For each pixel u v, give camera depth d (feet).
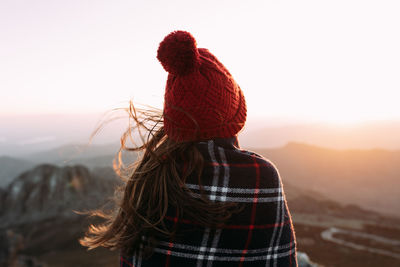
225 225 2.77
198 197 2.81
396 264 101.81
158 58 2.75
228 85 2.87
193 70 2.72
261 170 2.96
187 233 2.81
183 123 2.81
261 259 2.91
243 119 3.11
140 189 2.99
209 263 2.78
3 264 102.27
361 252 116.98
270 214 2.93
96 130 3.23
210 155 2.89
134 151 3.33
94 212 3.37
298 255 13.83
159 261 2.88
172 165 2.90
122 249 3.10
